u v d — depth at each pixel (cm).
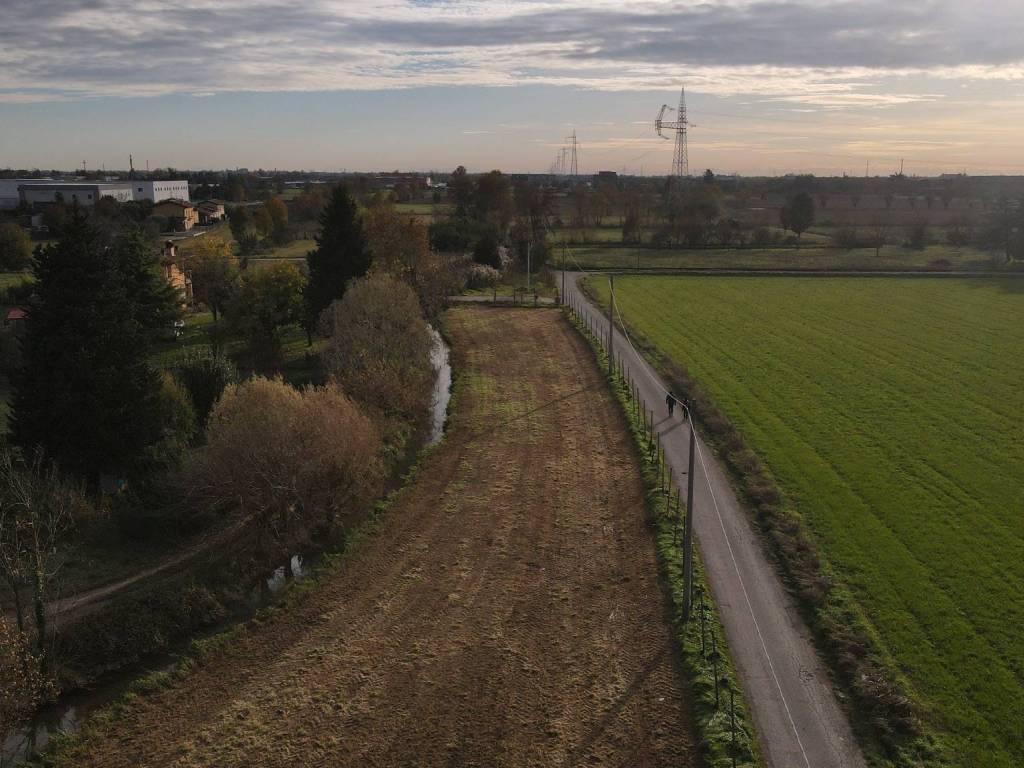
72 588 3550
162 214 17825
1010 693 2739
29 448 4359
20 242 12144
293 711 2811
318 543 4134
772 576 3578
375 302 6681
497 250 13088
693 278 12369
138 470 4531
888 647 3022
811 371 6875
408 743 2633
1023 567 3562
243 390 4250
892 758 2478
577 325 8988
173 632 3344
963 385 6350
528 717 2744
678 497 4328
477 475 4878
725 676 2858
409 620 3359
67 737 2670
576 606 3428
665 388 6544
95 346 4394
